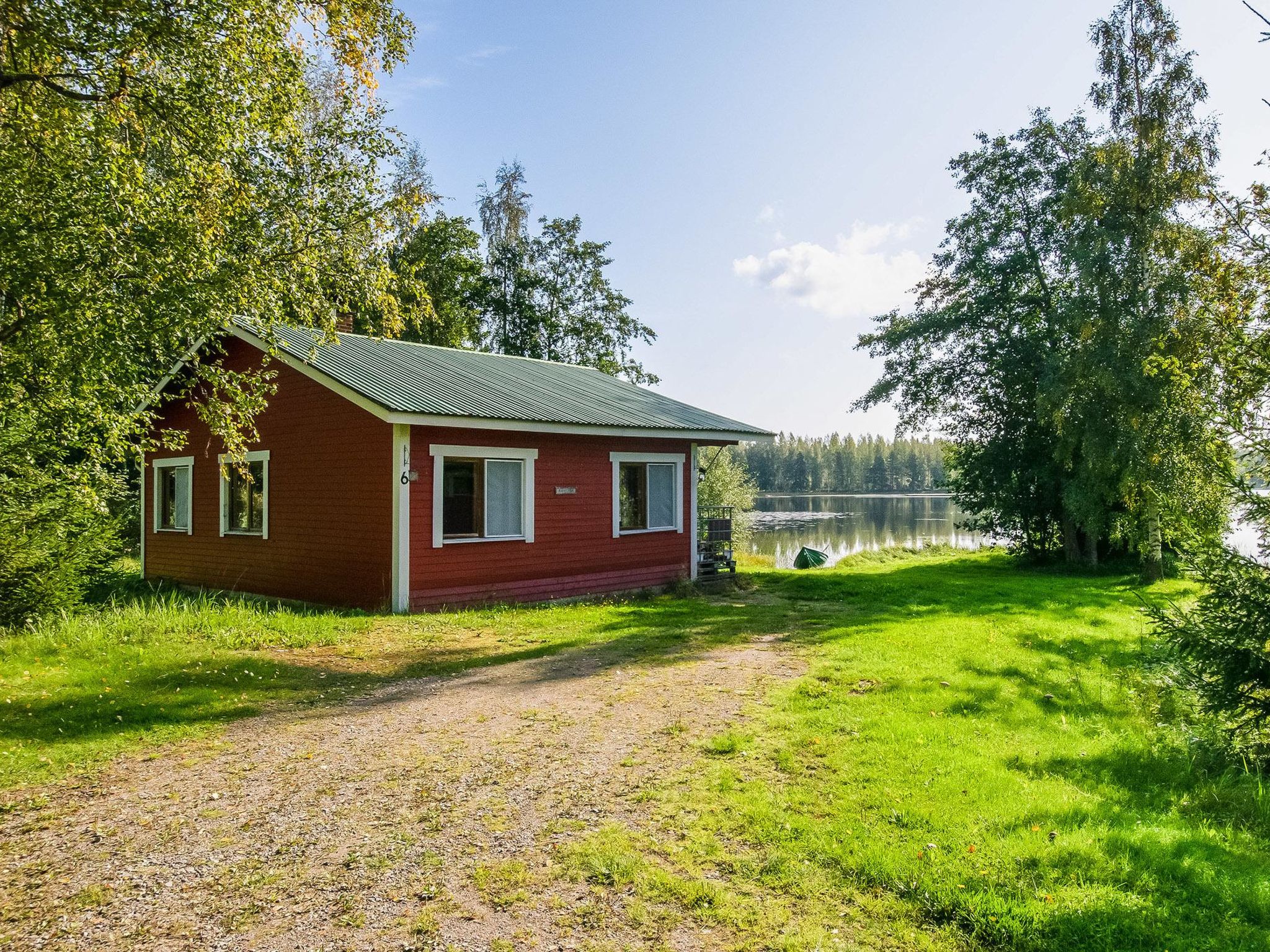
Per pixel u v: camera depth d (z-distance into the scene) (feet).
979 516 86.48
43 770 17.42
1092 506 65.77
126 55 29.81
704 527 66.49
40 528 35.50
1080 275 63.31
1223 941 10.43
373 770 17.52
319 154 38.78
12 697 22.47
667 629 36.19
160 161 35.76
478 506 44.50
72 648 28.73
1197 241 52.34
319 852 13.61
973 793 15.46
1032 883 11.99
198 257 33.53
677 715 21.40
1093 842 13.24
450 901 12.03
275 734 20.17
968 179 77.82
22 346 30.96
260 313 37.35
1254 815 15.70
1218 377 25.44
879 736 19.02
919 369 81.56
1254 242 25.08
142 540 61.26
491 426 41.98
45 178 30.37
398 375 46.06
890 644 31.19
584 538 49.98
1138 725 22.21
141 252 31.19
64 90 30.22
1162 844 13.29
